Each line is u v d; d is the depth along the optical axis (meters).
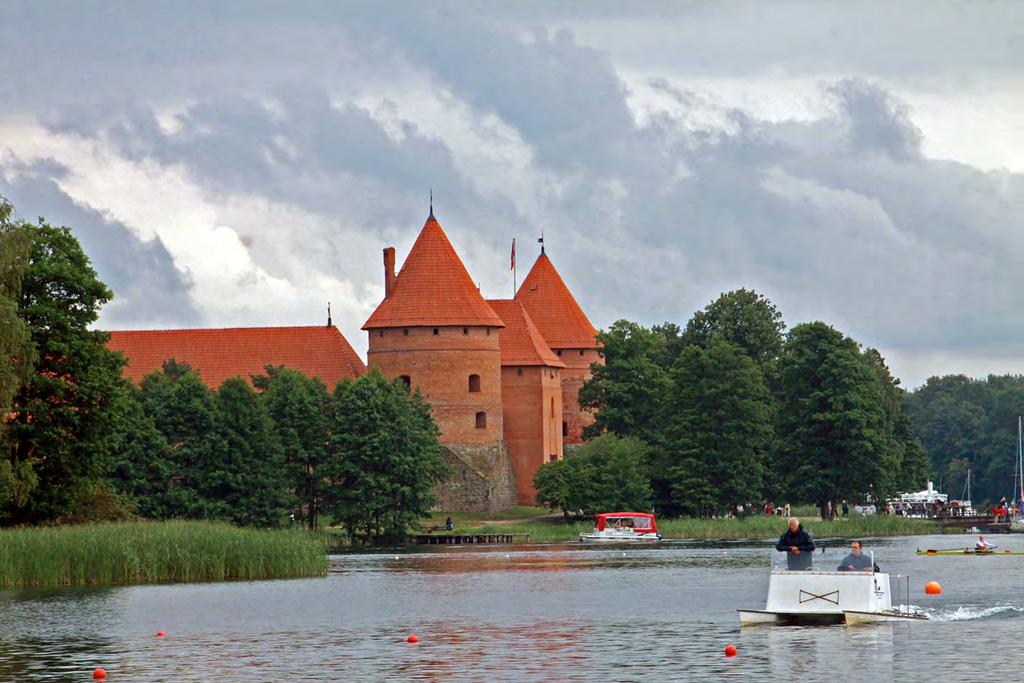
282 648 56.75
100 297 107.31
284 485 141.38
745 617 61.31
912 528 149.75
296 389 151.00
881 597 62.66
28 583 83.31
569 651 55.03
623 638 58.44
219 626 63.62
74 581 84.62
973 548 116.81
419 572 96.75
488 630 61.75
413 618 66.50
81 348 104.81
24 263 96.75
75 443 105.38
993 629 58.88
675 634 59.34
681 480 157.88
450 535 143.75
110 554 85.44
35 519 104.62
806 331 156.88
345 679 49.41
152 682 49.19
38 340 103.06
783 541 61.38
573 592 79.31
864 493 154.62
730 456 157.50
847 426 152.75
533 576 91.75
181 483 136.00
